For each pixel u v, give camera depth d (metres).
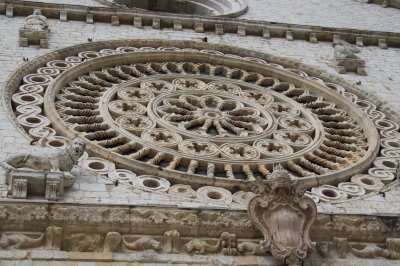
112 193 12.53
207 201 12.81
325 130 17.06
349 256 11.52
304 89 19.09
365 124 17.28
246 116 17.27
